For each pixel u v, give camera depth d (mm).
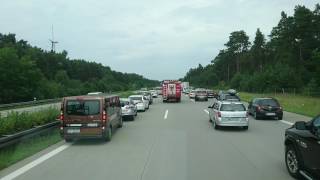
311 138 9938
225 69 167750
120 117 24234
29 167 12516
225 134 21109
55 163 13148
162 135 20594
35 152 15438
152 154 14742
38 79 79188
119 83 156250
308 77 95875
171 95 61562
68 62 140125
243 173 11430
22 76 75250
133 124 26531
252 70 141750
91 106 18125
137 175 11234
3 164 12602
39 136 18781
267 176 11070
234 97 48500
